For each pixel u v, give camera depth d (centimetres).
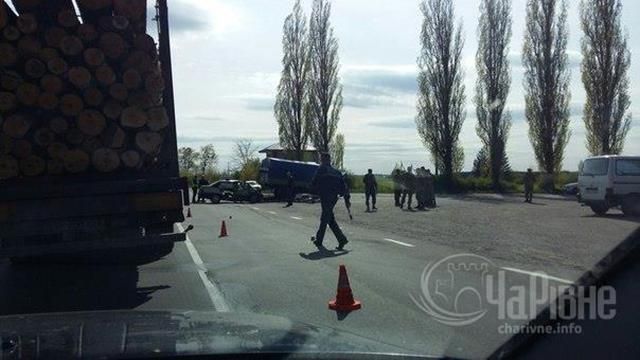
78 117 956
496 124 5500
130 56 976
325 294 919
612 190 2295
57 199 920
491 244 1478
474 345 595
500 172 5534
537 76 5116
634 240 314
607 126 4634
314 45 5738
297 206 3812
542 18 5078
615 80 4631
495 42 5494
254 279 1055
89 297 926
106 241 936
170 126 1006
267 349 297
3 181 935
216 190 4716
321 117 5734
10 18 939
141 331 327
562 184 5125
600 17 4628
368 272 1102
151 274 1112
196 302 877
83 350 285
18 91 935
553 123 5097
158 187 961
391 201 3953
